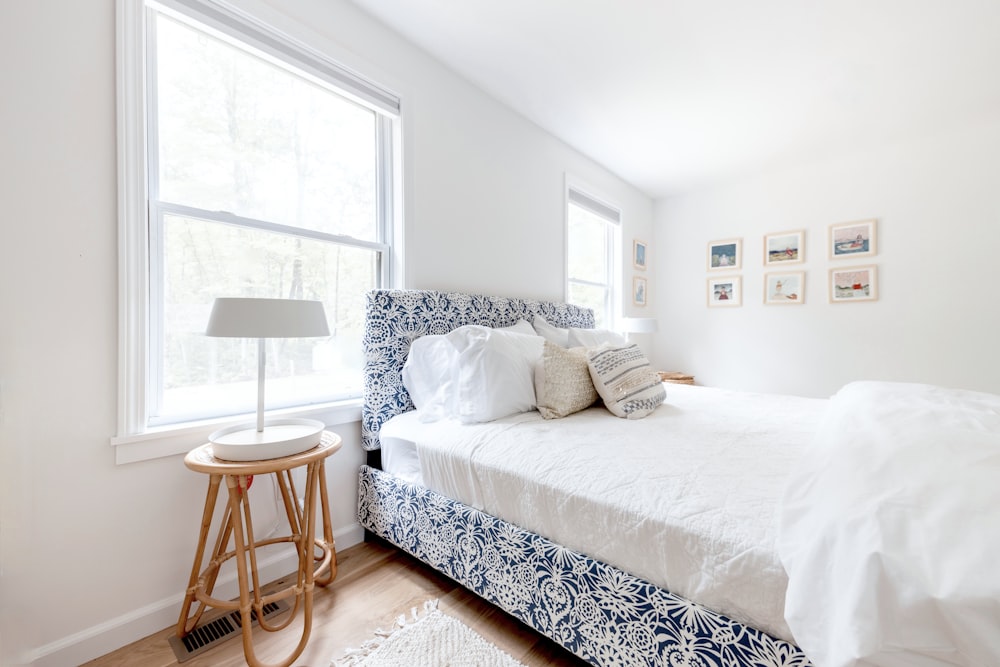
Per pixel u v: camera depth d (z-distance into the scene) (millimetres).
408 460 1779
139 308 1331
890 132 3078
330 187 1931
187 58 1504
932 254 3150
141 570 1330
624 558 1040
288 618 1368
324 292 1910
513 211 2828
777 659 798
